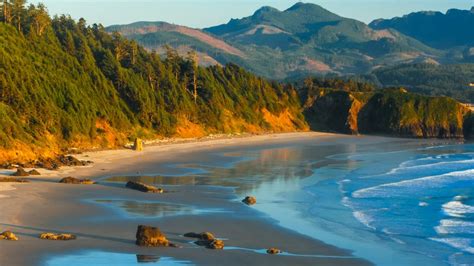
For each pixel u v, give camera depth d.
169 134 138.00
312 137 172.38
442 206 63.97
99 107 120.06
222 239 46.75
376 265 40.97
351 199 67.19
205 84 166.00
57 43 142.75
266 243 46.03
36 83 105.81
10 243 41.84
